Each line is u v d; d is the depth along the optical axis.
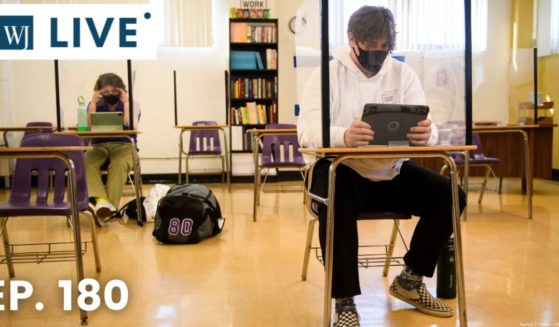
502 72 5.48
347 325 1.55
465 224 3.48
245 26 6.18
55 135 2.23
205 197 3.15
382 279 2.21
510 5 6.71
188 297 1.99
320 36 1.53
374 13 1.66
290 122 6.62
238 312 1.82
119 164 3.77
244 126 6.35
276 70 6.26
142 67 6.29
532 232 3.20
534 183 5.98
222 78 6.44
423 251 1.73
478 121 4.69
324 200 1.53
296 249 2.79
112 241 3.05
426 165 4.53
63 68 6.18
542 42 6.42
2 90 6.03
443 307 1.79
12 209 1.92
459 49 1.79
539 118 4.96
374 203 1.71
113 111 3.75
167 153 6.41
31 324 1.73
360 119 1.55
